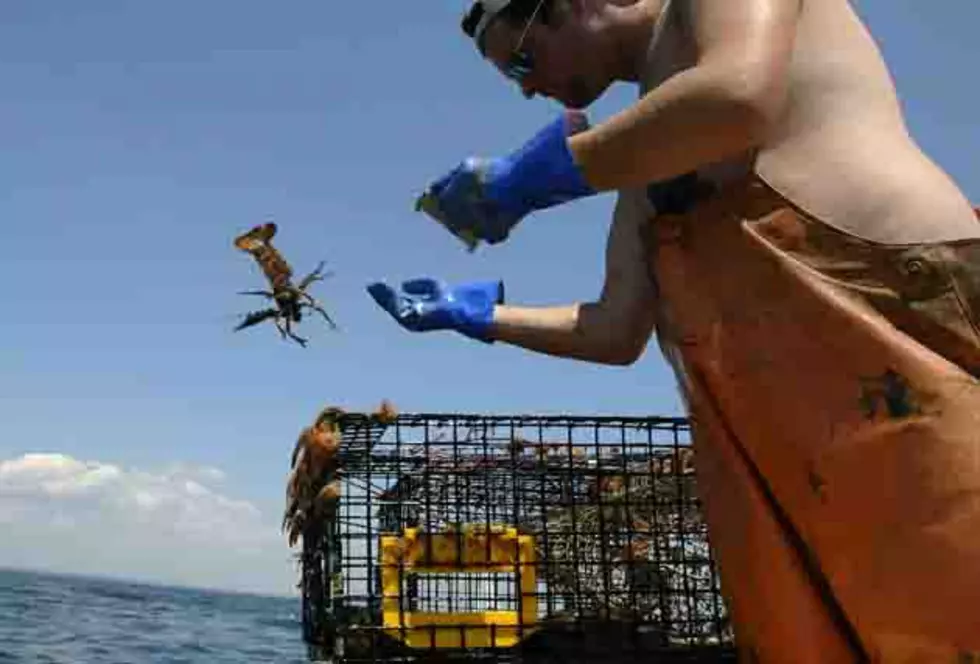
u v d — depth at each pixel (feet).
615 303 4.11
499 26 3.73
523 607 4.91
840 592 3.17
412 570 4.79
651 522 5.13
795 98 3.28
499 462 5.06
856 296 3.10
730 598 3.53
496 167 3.48
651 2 3.62
